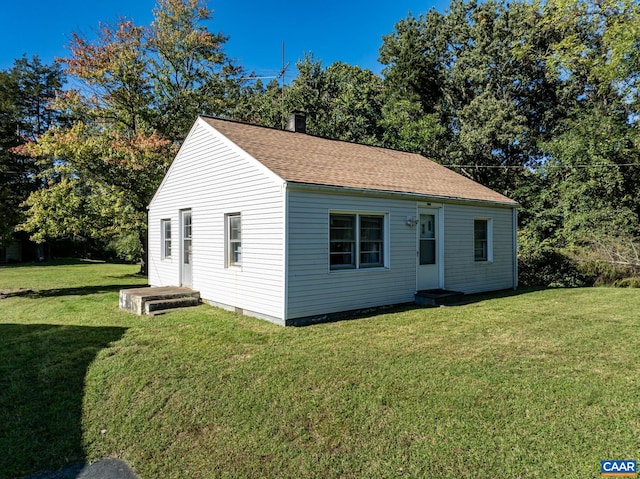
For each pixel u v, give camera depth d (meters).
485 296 10.29
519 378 4.32
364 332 6.43
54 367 4.99
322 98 27.05
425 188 9.55
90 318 7.93
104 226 14.67
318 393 4.03
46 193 12.81
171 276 11.30
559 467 2.78
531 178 19.23
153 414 3.77
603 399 3.78
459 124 24.98
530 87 23.44
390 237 8.69
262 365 4.85
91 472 2.98
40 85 29.80
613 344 5.61
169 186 11.43
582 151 15.43
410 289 9.15
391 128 23.55
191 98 19.47
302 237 7.20
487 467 2.80
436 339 5.94
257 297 7.69
